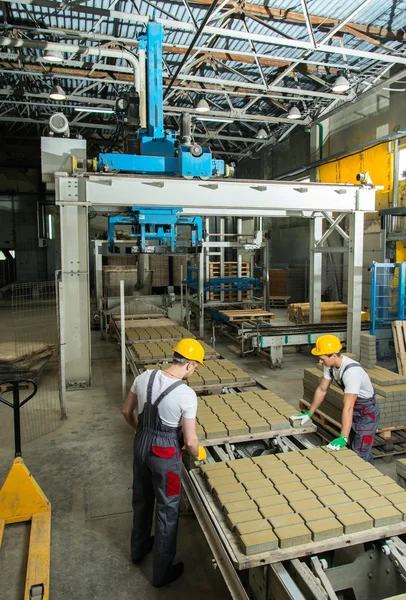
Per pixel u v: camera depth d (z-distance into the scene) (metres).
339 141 13.45
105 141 17.77
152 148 6.61
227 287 12.48
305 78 11.98
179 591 2.82
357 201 7.28
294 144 16.33
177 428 2.71
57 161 6.29
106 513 3.63
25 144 20.00
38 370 7.18
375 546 2.53
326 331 8.48
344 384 3.57
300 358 9.12
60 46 8.12
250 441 3.92
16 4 8.11
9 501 3.46
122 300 5.94
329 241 14.59
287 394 6.70
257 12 8.27
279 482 2.95
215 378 5.25
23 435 5.13
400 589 2.39
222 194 6.61
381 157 11.50
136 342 7.66
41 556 2.99
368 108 12.07
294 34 9.36
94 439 5.04
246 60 10.48
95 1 8.00
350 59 10.67
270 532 2.39
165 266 17.83
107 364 8.44
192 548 3.23
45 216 21.52
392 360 7.64
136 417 3.05
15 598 2.76
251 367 8.38
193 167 6.27
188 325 10.84
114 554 3.16
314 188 7.07
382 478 3.01
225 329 11.67
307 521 2.49
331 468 3.15
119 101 7.08
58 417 5.70
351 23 8.98
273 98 12.77
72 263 6.45
